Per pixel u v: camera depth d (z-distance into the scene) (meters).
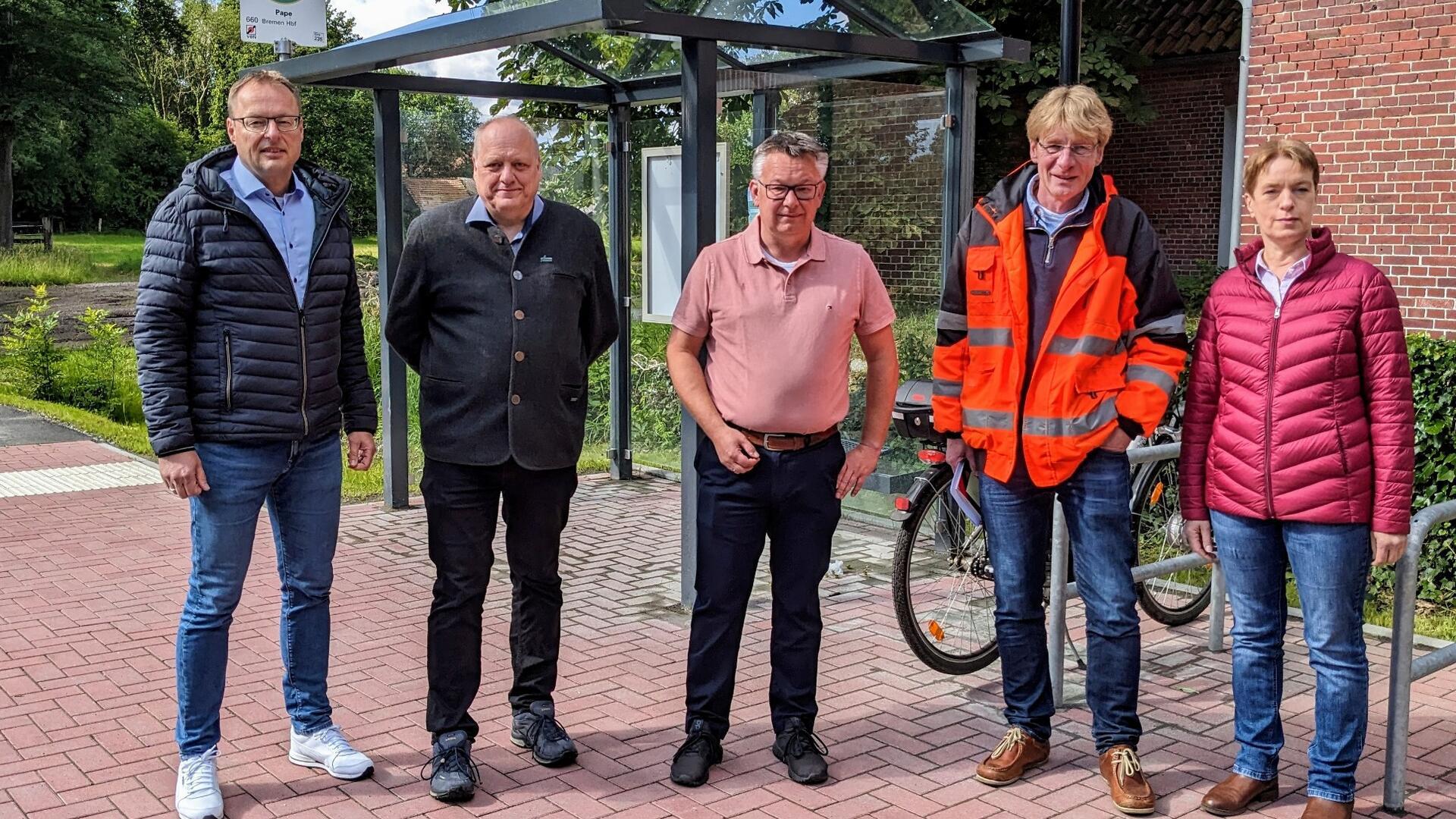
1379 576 5.71
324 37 7.53
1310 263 3.32
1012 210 3.66
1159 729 4.20
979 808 3.61
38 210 48.56
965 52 5.91
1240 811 3.56
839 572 6.15
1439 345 5.54
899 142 6.30
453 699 3.71
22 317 13.21
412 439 7.85
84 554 6.54
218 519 3.48
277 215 3.50
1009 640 3.83
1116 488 3.64
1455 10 7.60
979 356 3.73
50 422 11.02
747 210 6.29
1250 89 8.57
